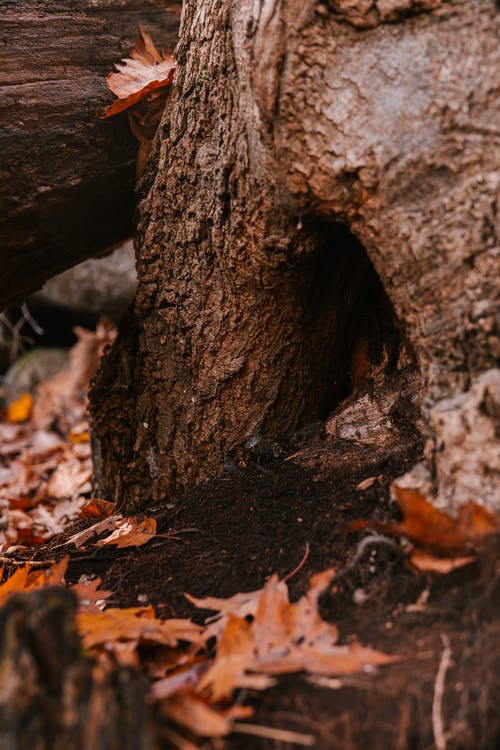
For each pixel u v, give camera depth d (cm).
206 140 222
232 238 217
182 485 244
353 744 133
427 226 171
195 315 233
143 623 171
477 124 163
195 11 221
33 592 132
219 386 234
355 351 249
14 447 479
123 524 237
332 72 178
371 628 161
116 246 283
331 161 181
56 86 227
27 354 575
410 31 171
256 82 187
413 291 178
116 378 260
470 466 162
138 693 127
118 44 246
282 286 220
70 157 231
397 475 198
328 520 194
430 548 160
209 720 132
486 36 163
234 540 202
